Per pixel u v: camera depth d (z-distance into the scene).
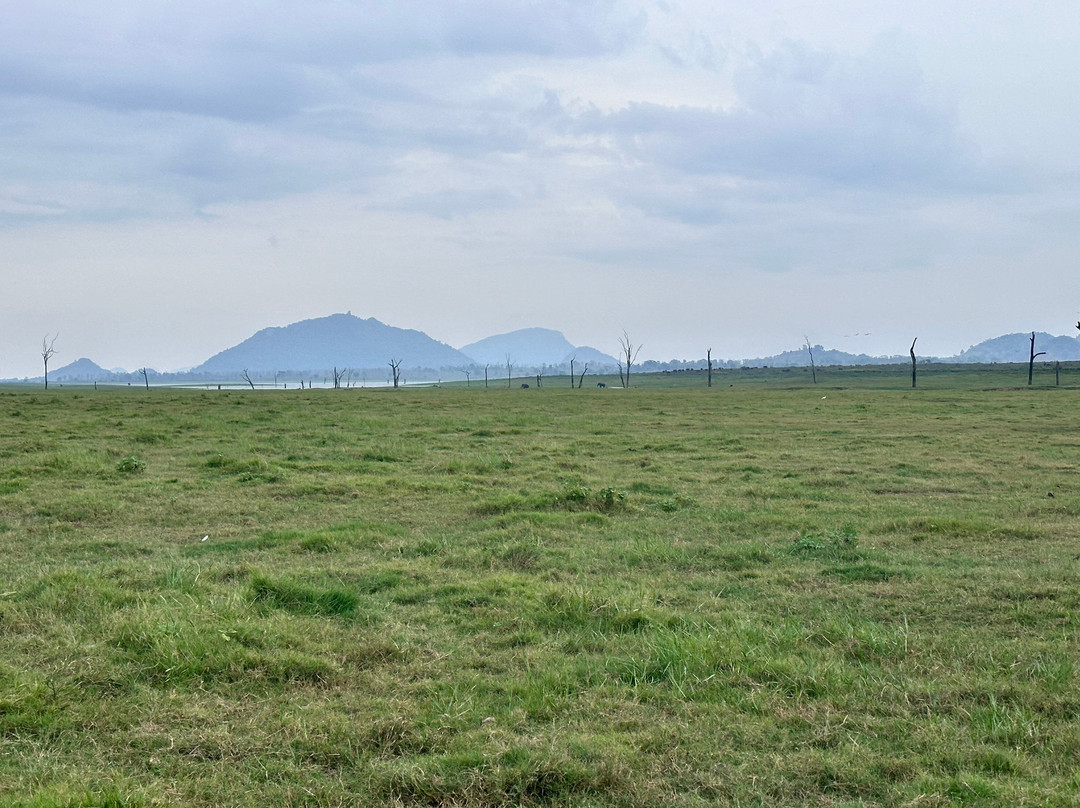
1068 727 6.25
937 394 65.81
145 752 5.76
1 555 11.89
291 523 14.62
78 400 45.81
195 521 14.61
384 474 20.45
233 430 29.64
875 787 5.42
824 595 10.16
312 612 9.01
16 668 6.82
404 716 6.32
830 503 17.09
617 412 43.22
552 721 6.29
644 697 6.85
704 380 145.50
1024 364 155.50
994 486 19.50
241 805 5.12
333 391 78.25
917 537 13.58
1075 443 28.44
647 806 5.20
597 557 12.16
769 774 5.55
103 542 12.75
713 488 18.98
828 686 6.97
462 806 5.18
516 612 9.12
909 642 8.09
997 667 7.52
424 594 9.95
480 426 33.56
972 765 5.69
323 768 5.64
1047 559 12.05
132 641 7.45
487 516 15.48
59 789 5.02
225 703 6.46
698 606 9.64
